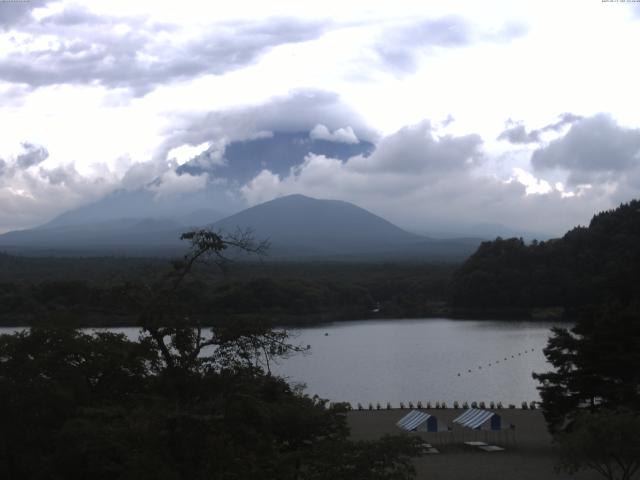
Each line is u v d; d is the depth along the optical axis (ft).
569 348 195.52
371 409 263.70
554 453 191.42
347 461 87.97
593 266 650.43
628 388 182.29
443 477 169.07
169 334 101.14
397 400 297.33
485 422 197.26
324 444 92.68
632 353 184.96
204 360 100.48
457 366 389.60
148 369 122.62
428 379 350.23
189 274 106.63
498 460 185.78
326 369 380.17
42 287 477.36
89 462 96.73
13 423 108.78
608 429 138.41
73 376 115.85
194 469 85.51
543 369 373.20
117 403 110.11
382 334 545.85
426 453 191.52
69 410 110.93
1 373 113.91
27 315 446.60
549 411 193.26
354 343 490.49
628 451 138.21
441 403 285.64
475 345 474.90
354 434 214.48
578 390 190.80
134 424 90.53
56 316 127.85
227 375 99.71
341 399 300.40
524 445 203.62
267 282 582.35
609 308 198.18
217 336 100.48
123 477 84.53
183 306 102.01
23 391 110.63
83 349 119.96
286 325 575.38
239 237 127.54
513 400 296.10
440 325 607.37
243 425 91.56
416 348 462.60
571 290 647.15
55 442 104.17
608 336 187.42
